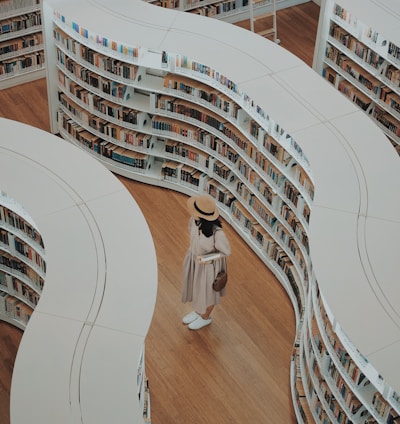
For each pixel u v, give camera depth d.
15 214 7.48
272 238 8.96
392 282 6.46
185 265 8.05
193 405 7.77
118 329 5.92
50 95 10.33
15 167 7.14
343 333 6.48
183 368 8.05
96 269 6.32
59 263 6.34
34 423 5.38
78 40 9.36
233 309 8.65
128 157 9.87
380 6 9.50
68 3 9.35
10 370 8.09
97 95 9.71
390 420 6.25
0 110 10.96
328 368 6.95
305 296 8.02
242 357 8.21
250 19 12.02
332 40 10.00
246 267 9.11
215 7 12.12
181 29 9.02
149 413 6.98
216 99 8.96
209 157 9.45
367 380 6.59
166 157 9.78
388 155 7.62
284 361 8.21
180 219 9.67
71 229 6.62
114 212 6.79
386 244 6.76
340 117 8.00
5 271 8.15
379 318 6.19
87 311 6.02
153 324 8.43
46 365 5.68
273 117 7.96
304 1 13.09
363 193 7.20
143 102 9.59
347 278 6.47
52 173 7.11
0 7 10.57
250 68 8.54
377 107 9.80
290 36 12.45
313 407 7.31
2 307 8.36
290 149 8.06
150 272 6.33
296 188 8.26
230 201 9.41
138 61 9.08
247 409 7.78
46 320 5.94
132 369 5.69
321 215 6.97
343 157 7.57
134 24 9.06
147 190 10.01
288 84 8.36
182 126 9.40
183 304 8.66
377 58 9.38
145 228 6.68
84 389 5.57
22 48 11.10
